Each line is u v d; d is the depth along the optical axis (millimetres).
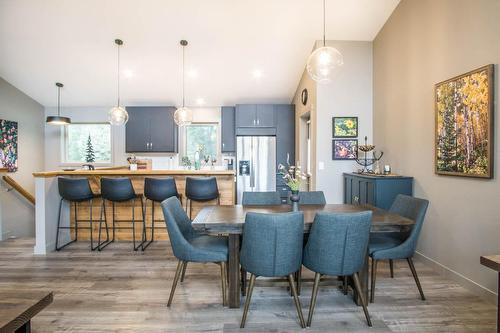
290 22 4168
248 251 2127
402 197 2859
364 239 2143
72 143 6812
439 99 3049
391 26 3994
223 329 2137
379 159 4328
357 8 3916
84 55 4914
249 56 4938
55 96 6277
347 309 2404
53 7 3904
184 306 2453
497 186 2416
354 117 4520
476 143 2584
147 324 2191
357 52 4523
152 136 6332
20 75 5500
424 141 3357
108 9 3943
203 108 6762
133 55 4914
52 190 3934
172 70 5359
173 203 2693
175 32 4371
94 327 2152
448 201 2986
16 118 5930
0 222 4406
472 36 2645
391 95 4008
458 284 2836
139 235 4344
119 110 4996
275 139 6129
